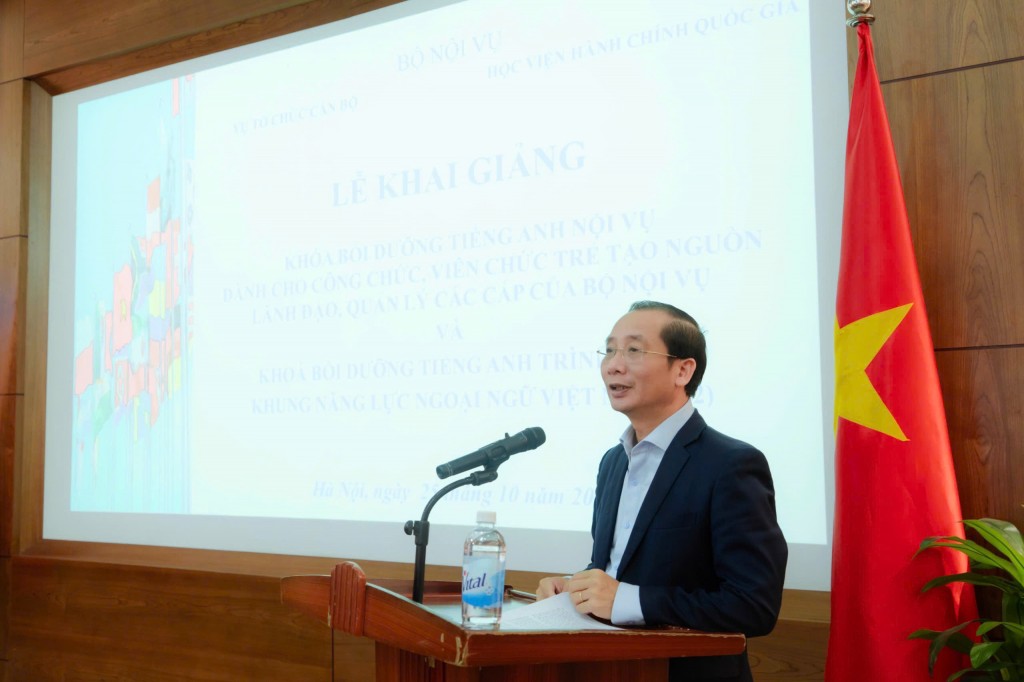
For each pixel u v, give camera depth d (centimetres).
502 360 300
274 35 364
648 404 167
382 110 337
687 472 160
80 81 416
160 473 375
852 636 198
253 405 354
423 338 317
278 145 361
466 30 321
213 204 375
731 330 257
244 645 336
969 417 223
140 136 399
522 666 125
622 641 118
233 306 364
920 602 193
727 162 265
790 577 243
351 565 121
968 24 232
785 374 249
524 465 289
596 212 287
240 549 349
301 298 348
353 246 338
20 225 411
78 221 414
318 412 338
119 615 369
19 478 403
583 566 276
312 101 354
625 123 284
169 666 354
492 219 308
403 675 128
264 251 359
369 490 323
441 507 305
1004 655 185
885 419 201
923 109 235
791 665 240
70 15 410
